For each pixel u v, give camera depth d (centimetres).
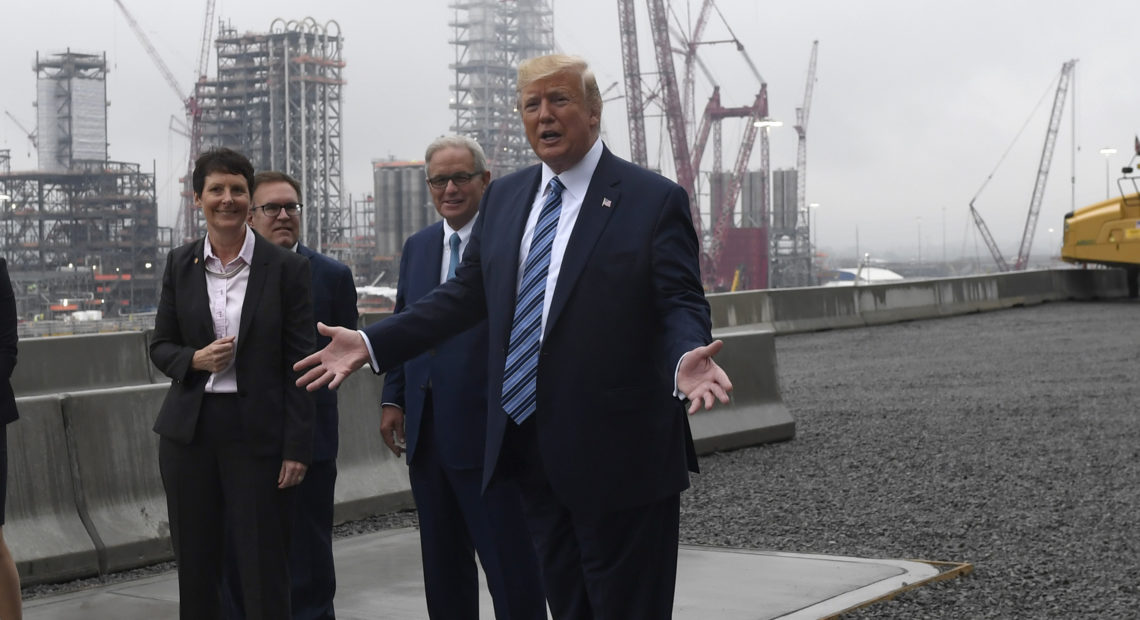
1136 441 961
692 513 736
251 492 373
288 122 19050
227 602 432
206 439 374
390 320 325
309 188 19512
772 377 1023
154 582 566
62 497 603
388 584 545
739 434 972
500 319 307
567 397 290
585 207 296
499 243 312
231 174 378
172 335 385
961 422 1090
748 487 816
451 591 436
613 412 290
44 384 1400
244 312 377
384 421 461
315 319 459
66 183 19988
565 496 292
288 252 388
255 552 373
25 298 18662
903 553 621
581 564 310
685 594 516
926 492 785
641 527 298
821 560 589
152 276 19688
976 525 685
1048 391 1299
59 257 19600
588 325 290
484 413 414
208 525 379
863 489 802
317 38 19912
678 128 15288
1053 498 755
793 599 506
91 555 598
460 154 424
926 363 1639
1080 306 2836
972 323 2381
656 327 296
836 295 2348
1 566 427
